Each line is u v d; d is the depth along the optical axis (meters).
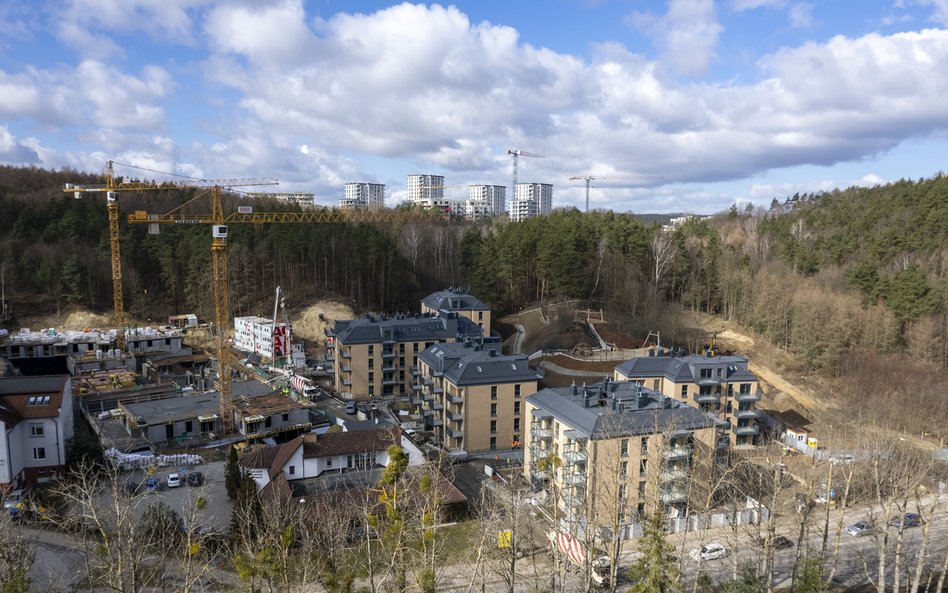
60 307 146.25
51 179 199.12
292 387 113.50
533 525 61.25
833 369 121.00
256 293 156.12
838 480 72.06
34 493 65.38
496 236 188.00
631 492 64.88
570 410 69.38
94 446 75.56
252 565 40.84
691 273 163.25
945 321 121.81
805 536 59.12
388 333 111.00
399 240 183.75
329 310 151.62
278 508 50.59
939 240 152.00
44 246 152.00
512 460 84.25
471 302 131.88
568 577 52.84
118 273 142.75
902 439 83.94
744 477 73.81
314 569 45.34
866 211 193.12
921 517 54.09
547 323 144.62
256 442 90.19
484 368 88.00
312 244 156.88
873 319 125.12
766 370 125.88
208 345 143.00
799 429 101.06
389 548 40.16
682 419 67.00
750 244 194.12
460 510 67.00
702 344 136.88
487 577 52.91
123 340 128.50
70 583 47.94
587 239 156.75
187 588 42.56
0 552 40.16
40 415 69.88
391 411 105.19
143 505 65.75
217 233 100.88
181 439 88.88
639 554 58.56
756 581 44.19
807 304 129.38
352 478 73.81
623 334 136.88
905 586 54.47
